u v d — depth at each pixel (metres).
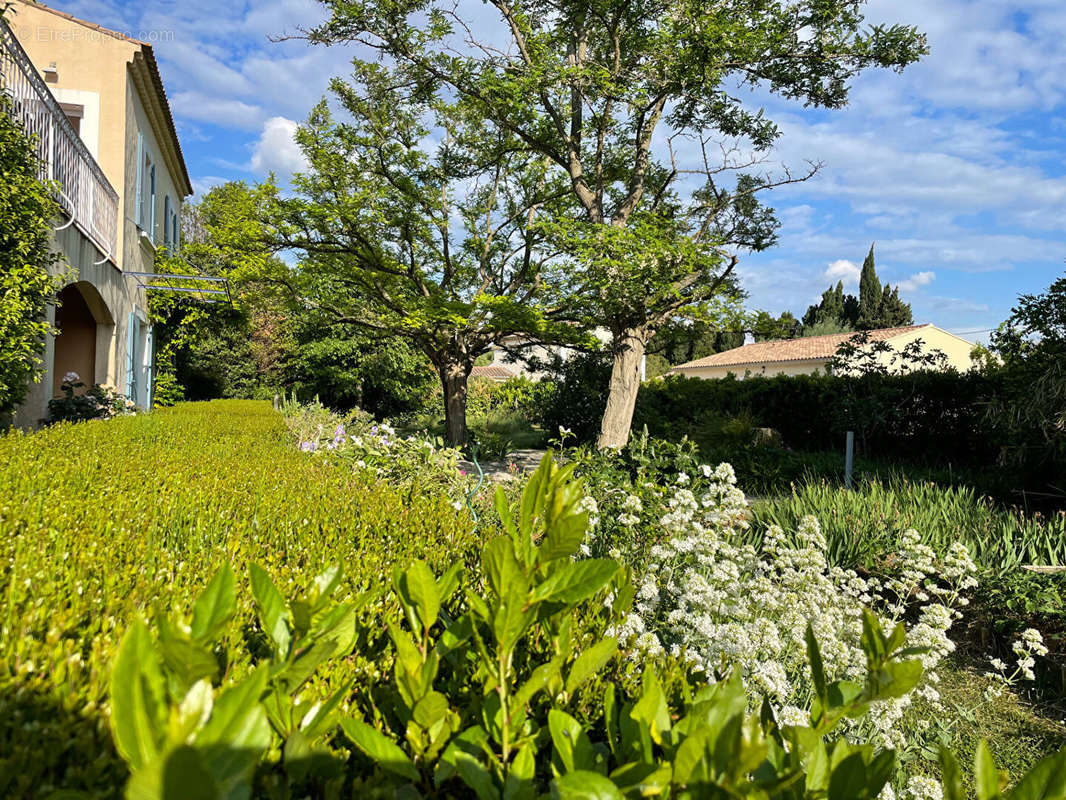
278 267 13.77
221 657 1.55
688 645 2.83
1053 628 4.25
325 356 25.33
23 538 2.51
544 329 11.88
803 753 0.95
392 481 6.47
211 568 2.54
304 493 4.34
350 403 26.92
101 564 2.39
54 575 2.21
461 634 1.30
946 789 0.84
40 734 1.22
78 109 12.37
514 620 1.06
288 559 2.83
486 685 1.14
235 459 5.78
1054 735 3.35
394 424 24.31
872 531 5.55
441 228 14.23
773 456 11.25
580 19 10.33
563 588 1.10
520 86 9.95
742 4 9.32
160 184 17.42
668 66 9.27
